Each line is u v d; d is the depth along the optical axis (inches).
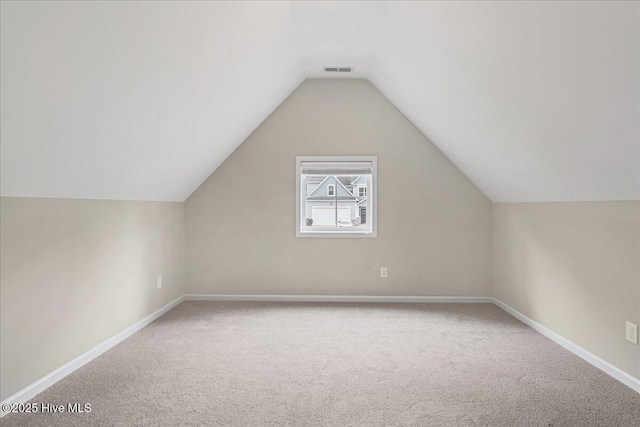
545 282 135.9
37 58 63.6
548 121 97.5
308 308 171.9
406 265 184.2
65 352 103.3
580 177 106.3
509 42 85.9
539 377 101.5
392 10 116.7
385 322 151.1
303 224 188.5
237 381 98.7
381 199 184.4
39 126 76.0
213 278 186.9
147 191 144.3
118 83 84.0
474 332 139.0
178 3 78.9
